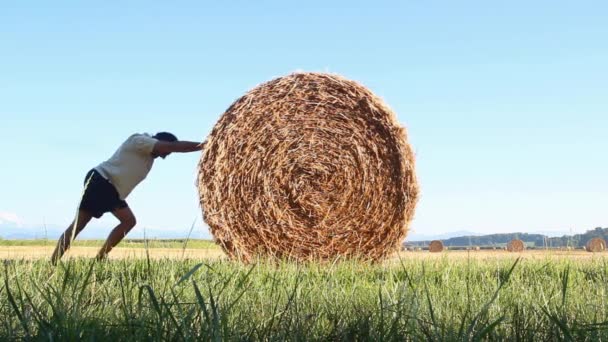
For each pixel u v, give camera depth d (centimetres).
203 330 189
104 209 752
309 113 855
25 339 193
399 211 833
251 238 838
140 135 776
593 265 615
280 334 212
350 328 222
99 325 208
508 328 241
